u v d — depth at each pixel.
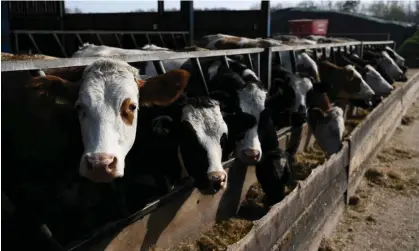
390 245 4.54
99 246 2.96
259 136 4.85
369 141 6.75
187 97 4.04
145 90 3.19
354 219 5.07
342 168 5.00
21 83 3.30
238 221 4.52
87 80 2.94
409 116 11.55
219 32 12.87
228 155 4.67
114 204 3.53
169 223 3.73
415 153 7.95
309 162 6.18
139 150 3.95
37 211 3.34
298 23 22.52
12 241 3.12
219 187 3.64
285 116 5.96
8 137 3.30
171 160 3.98
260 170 4.94
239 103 4.88
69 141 3.18
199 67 4.84
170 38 12.33
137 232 3.37
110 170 2.63
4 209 3.31
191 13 12.47
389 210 5.37
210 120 3.80
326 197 4.44
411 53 26.55
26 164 3.30
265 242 2.91
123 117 2.88
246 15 12.30
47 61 2.99
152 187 3.91
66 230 3.49
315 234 4.13
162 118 3.75
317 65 8.51
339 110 6.63
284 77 6.51
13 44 9.64
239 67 5.62
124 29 13.77
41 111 3.20
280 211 3.15
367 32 34.19
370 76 9.97
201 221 4.20
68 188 3.46
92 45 7.14
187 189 3.90
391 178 6.47
